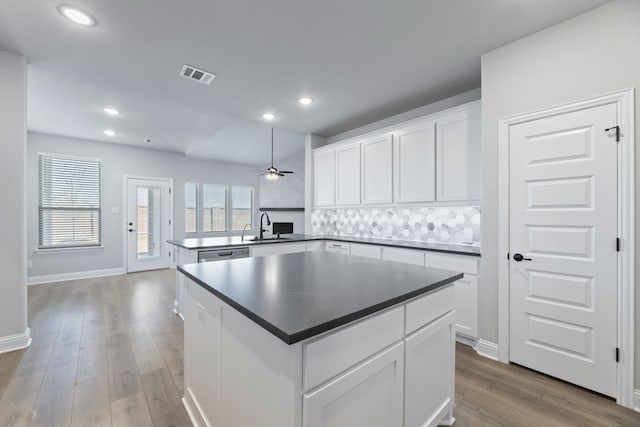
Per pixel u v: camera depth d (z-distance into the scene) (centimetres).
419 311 136
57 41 224
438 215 346
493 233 236
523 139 220
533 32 214
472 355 243
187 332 176
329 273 162
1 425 160
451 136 300
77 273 524
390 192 361
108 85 304
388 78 289
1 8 186
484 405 179
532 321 216
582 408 176
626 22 178
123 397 186
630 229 176
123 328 297
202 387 155
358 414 107
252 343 109
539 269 212
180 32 214
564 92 201
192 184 691
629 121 176
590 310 191
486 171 240
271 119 413
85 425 161
